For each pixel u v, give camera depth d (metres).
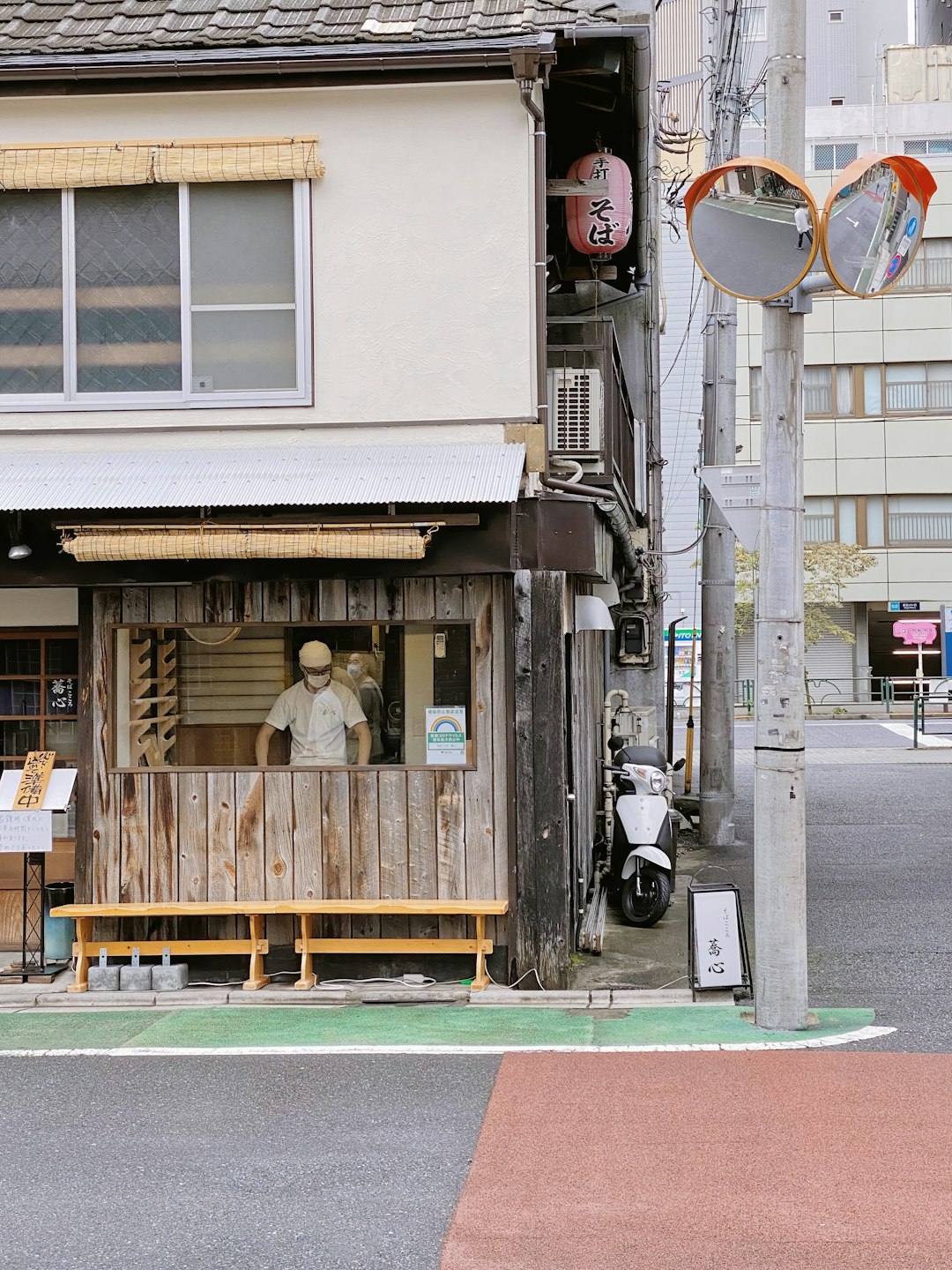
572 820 9.16
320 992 8.16
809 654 40.50
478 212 8.47
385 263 8.52
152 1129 5.72
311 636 8.57
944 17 47.28
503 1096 6.05
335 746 8.54
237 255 8.63
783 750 7.19
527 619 8.18
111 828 8.57
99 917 8.55
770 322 7.26
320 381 8.54
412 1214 4.73
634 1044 6.90
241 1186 5.03
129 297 8.69
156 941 8.51
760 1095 5.95
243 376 8.63
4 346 8.77
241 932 8.55
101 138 8.62
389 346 8.50
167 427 8.60
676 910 10.79
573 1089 6.13
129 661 8.66
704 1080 6.22
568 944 8.23
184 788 8.53
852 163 6.76
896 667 40.53
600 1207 4.74
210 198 8.64
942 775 19.77
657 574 17.23
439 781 8.35
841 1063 6.45
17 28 9.22
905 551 39.62
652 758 10.84
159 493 7.75
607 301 14.01
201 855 8.50
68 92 8.55
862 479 39.88
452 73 8.37
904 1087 6.04
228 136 8.55
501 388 8.43
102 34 8.89
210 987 8.41
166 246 8.67
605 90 10.00
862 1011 7.47
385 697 8.49
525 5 8.93
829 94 49.28
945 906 10.35
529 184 8.43
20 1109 6.05
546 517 8.12
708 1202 4.77
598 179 10.45
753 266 7.02
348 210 8.53
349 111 8.52
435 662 8.43
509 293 8.44
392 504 7.76
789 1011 7.12
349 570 8.20
